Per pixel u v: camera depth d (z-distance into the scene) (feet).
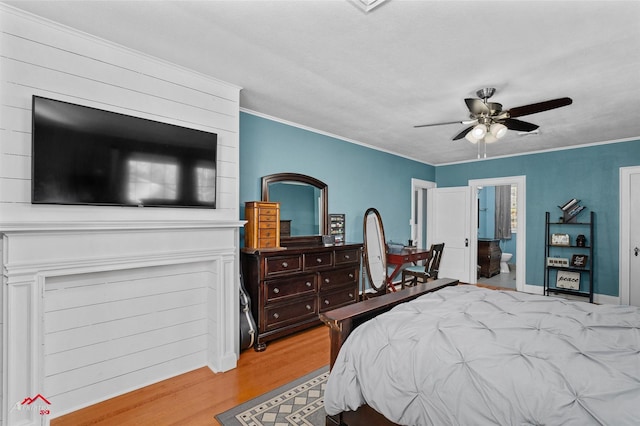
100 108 6.72
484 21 5.99
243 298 9.75
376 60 7.63
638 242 14.56
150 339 7.91
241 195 11.18
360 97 10.01
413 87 9.16
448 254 20.53
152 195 7.30
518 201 18.08
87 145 6.41
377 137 14.93
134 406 6.97
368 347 5.33
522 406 3.77
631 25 6.02
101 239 6.58
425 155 18.78
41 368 5.89
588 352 4.42
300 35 6.59
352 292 12.75
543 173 17.24
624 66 7.68
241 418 6.57
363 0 5.46
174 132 7.68
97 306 7.09
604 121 12.01
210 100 8.54
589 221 15.78
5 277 5.59
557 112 10.96
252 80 8.80
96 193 6.52
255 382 8.00
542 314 5.93
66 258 6.15
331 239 13.56
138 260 7.09
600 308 6.38
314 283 11.39
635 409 3.35
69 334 6.73
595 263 15.69
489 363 4.28
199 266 8.78
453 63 7.71
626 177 14.80
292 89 9.43
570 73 8.09
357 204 15.76
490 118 8.75
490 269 22.15
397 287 18.44
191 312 8.64
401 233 18.74
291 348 10.07
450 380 4.31
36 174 5.82
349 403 5.16
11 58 5.75
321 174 13.97
